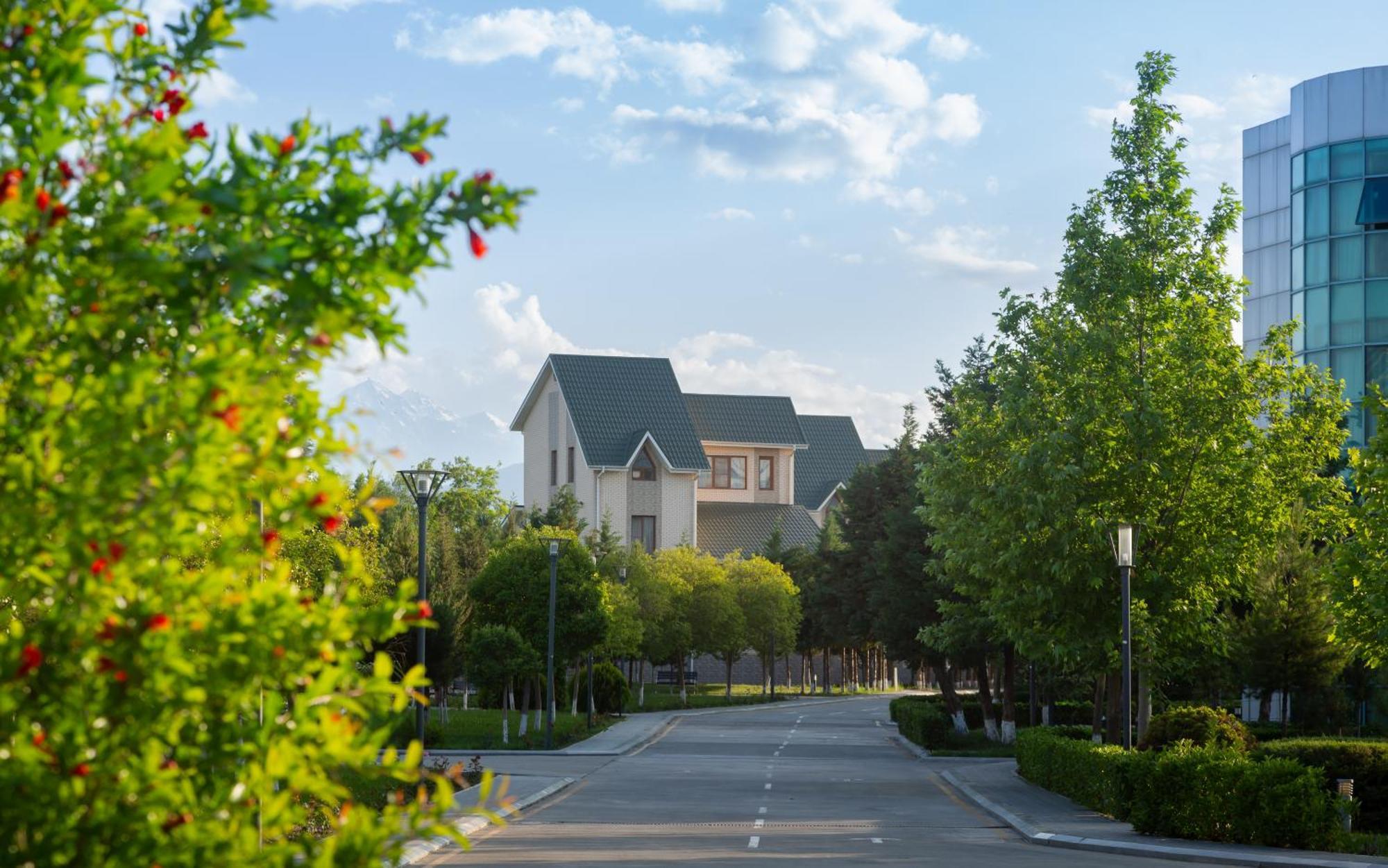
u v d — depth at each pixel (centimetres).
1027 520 2939
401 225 525
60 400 492
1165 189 2978
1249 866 1923
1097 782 2630
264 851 504
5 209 478
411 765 528
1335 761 2550
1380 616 2247
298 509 530
